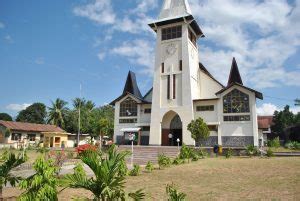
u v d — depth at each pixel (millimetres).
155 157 28734
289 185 12062
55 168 7465
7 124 57500
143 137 43688
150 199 9812
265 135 52750
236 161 23422
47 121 74562
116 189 6445
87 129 64062
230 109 37844
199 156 28938
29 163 21328
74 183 6359
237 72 43781
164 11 44594
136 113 44812
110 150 6730
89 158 6328
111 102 46844
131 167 21516
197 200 9672
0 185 8672
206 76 43812
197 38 47500
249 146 30625
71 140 65938
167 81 42219
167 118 42375
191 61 42562
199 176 15586
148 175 16438
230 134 37188
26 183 7094
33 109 86375
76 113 69812
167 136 41938
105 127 46250
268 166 19000
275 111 69188
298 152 31078
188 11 43219
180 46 42406
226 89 38438
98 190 6332
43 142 55594
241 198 9883
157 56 43594
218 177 15023
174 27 43531
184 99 40062
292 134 53656
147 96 47281
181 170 18406
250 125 36531
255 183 12844
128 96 45750
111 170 6430
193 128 33219
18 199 6887
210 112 38938
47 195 6875
